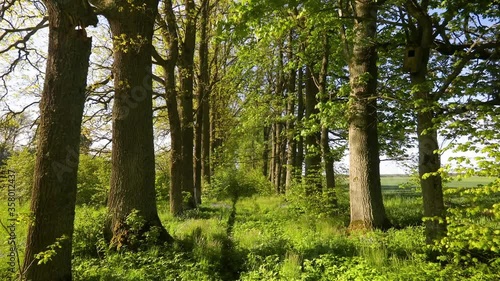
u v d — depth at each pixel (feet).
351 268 20.97
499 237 15.02
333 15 33.06
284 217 43.24
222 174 92.22
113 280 20.33
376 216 32.42
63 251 18.49
